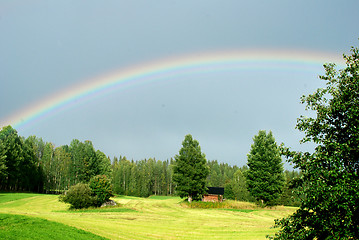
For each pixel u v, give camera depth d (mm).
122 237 23672
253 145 65250
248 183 63844
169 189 166000
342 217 9812
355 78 11203
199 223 38125
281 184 61625
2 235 15898
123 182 135125
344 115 11148
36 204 59250
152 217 43344
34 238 16656
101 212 47344
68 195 50875
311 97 12227
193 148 71000
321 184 10172
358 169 10359
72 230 20703
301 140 11984
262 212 55094
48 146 108812
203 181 69688
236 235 28875
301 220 11312
